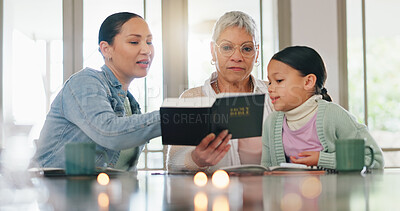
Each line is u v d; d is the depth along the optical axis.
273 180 0.99
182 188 0.83
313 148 1.72
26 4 3.03
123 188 0.84
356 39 3.30
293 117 1.79
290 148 1.77
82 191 0.78
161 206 0.56
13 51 3.03
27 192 0.76
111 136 1.55
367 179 0.99
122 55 1.99
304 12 3.22
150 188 0.84
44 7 3.04
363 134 1.63
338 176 1.10
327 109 1.71
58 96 1.76
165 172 1.47
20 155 1.08
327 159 1.47
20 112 3.00
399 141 3.46
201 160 1.40
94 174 1.21
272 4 3.20
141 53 2.02
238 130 1.34
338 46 3.25
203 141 1.33
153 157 3.06
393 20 3.45
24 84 3.03
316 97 1.79
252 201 0.60
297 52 1.85
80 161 1.20
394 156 3.46
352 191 0.71
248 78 2.13
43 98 3.05
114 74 2.01
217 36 2.06
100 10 3.07
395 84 4.43
